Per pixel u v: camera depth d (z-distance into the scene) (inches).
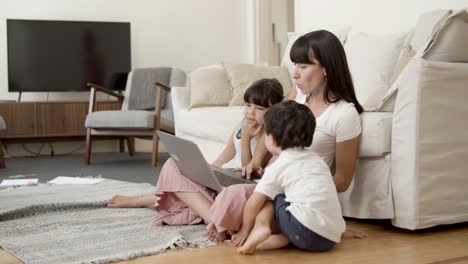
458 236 71.5
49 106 200.2
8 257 63.4
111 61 215.3
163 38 225.8
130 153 202.2
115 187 113.7
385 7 125.7
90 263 59.4
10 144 208.8
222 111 126.3
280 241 65.0
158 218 79.4
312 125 64.1
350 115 71.6
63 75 210.4
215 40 233.1
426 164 72.2
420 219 72.0
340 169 72.6
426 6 114.4
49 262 59.8
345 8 138.8
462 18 75.2
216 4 232.7
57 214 86.5
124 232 74.2
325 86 73.5
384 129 73.7
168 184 77.7
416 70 71.4
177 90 148.3
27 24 205.3
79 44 211.6
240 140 85.7
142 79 191.6
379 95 90.5
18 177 134.8
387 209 74.3
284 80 144.6
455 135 74.6
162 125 171.0
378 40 112.6
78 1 215.0
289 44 149.4
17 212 84.3
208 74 145.6
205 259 61.4
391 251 64.3
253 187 68.4
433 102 72.6
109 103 205.9
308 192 62.2
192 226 77.9
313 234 62.0
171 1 226.1
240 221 67.6
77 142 218.7
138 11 221.9
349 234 71.2
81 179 124.5
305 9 154.1
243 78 143.1
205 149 133.3
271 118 64.6
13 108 195.3
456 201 74.9
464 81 75.0
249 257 61.9
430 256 61.9
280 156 64.7
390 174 74.3
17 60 204.8
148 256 63.1
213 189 74.8
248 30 236.8
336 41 72.3
